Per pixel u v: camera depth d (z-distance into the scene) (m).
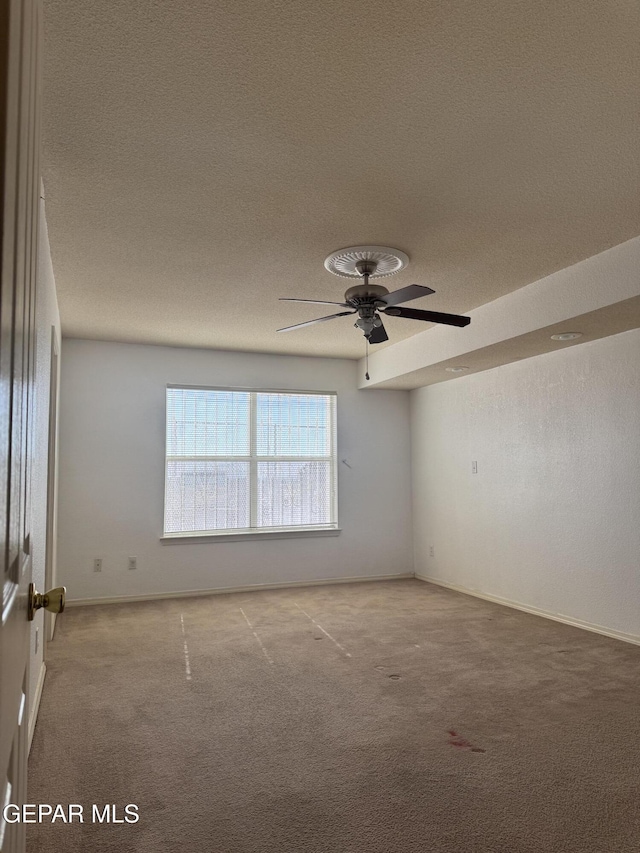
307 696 3.19
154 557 5.70
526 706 3.04
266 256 3.48
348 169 2.52
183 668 3.65
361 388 6.67
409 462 6.83
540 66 1.90
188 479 5.93
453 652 3.93
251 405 6.25
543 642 4.15
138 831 2.01
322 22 1.69
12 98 0.55
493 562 5.50
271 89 1.99
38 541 2.79
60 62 1.84
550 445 4.88
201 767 2.44
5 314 0.54
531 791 2.25
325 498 6.50
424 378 6.04
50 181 2.60
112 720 2.90
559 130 2.26
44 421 3.10
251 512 6.15
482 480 5.67
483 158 2.45
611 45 1.80
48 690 3.29
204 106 2.08
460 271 3.79
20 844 0.93
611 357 4.32
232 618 4.87
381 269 3.67
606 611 4.35
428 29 1.73
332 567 6.42
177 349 5.93
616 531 4.29
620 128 2.25
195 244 3.30
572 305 3.71
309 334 5.41
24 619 0.92
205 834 1.99
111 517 5.58
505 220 3.04
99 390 5.63
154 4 1.62
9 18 0.52
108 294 4.20
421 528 6.65
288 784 2.30
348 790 2.26
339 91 2.01
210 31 1.72
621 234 3.25
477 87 2.00
